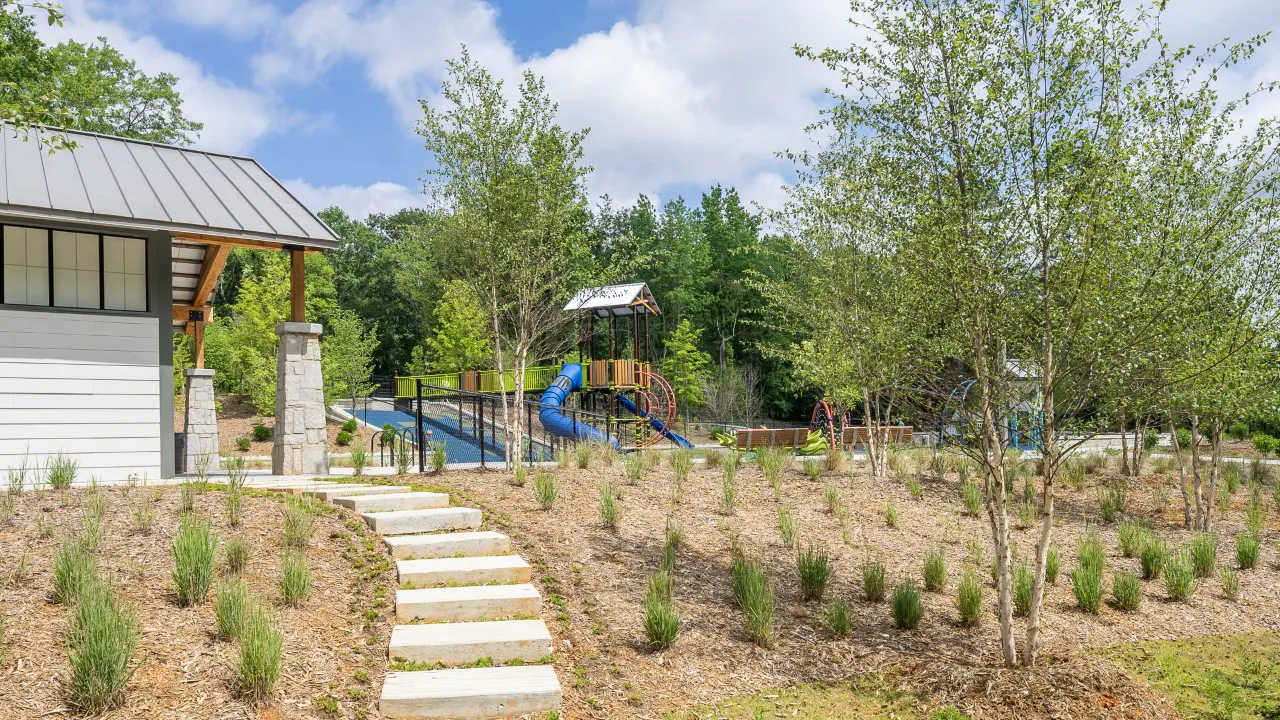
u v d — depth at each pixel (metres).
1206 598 7.65
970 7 5.48
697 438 34.56
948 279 5.38
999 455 5.63
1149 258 5.67
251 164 13.13
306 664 4.51
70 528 6.02
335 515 7.20
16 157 10.41
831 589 7.11
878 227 7.41
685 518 8.77
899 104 5.67
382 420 27.59
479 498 8.38
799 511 9.59
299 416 10.99
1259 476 14.67
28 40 19.22
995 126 5.46
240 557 5.55
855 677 5.39
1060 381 5.48
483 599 5.51
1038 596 5.47
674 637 5.48
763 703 4.92
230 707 3.92
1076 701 4.87
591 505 8.73
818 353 13.42
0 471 9.04
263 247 11.27
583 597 6.11
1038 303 5.39
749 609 5.97
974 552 8.51
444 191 11.89
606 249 49.53
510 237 11.50
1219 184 7.17
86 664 3.75
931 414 6.52
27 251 9.55
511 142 11.61
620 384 26.11
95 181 10.48
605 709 4.59
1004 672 5.26
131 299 10.14
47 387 9.44
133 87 32.44
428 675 4.61
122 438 9.84
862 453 18.94
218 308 43.91
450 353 32.97
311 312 38.34
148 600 4.93
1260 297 7.78
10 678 3.88
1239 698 5.29
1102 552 8.55
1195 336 6.18
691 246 52.41
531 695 4.43
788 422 46.38
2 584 4.89
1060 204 5.08
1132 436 21.28
